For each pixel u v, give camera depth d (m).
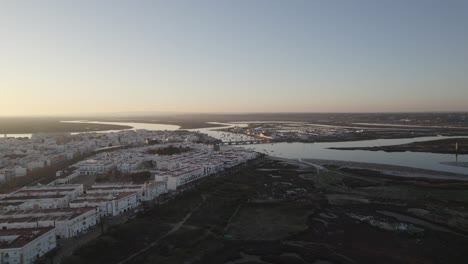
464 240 171.62
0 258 137.25
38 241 149.25
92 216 190.50
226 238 177.88
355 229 189.00
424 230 185.25
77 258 146.00
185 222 198.88
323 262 152.62
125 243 165.62
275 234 183.12
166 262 150.25
